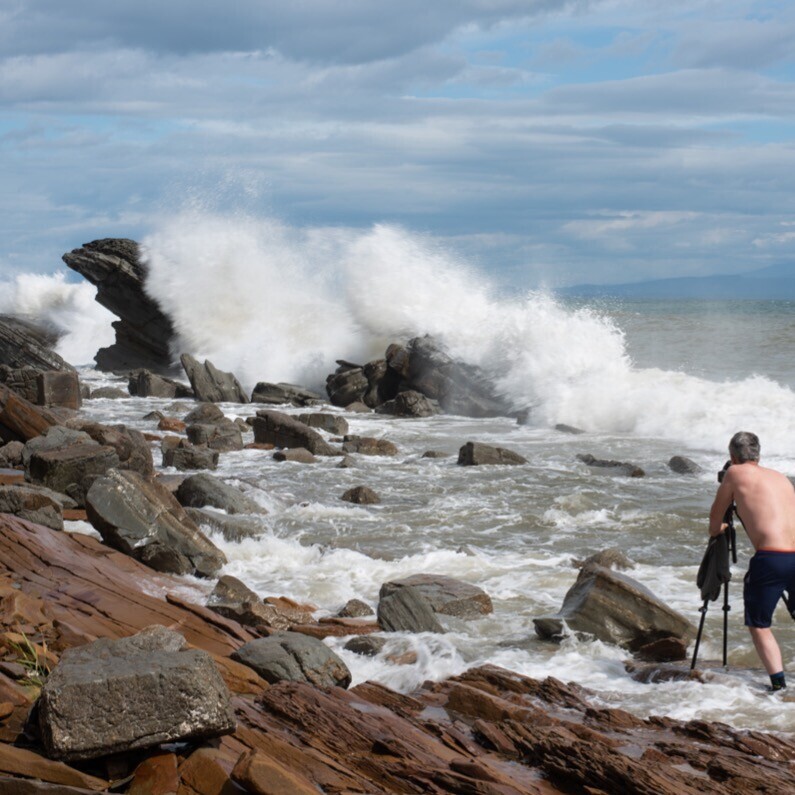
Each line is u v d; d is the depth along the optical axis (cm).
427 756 573
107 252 3762
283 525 1334
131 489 1079
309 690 649
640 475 1728
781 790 545
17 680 588
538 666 808
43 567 891
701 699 718
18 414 1681
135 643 545
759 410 2234
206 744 505
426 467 1805
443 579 995
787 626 897
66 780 464
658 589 1038
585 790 546
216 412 2342
